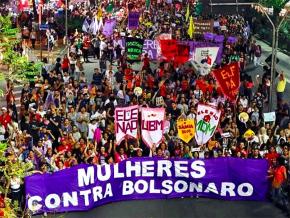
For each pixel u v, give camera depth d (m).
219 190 29.53
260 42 70.38
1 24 17.69
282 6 69.56
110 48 52.91
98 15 57.50
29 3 64.56
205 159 29.33
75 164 28.56
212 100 36.84
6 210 18.05
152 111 29.53
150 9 81.31
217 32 62.66
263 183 29.53
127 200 29.22
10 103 35.78
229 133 31.81
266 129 32.62
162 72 41.91
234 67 33.34
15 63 17.75
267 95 42.41
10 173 18.80
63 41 62.59
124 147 30.23
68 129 32.22
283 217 28.08
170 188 29.48
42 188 27.19
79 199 27.95
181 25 68.44
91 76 49.59
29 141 30.27
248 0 77.62
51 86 38.16
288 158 29.72
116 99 38.41
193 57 47.09
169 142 30.95
